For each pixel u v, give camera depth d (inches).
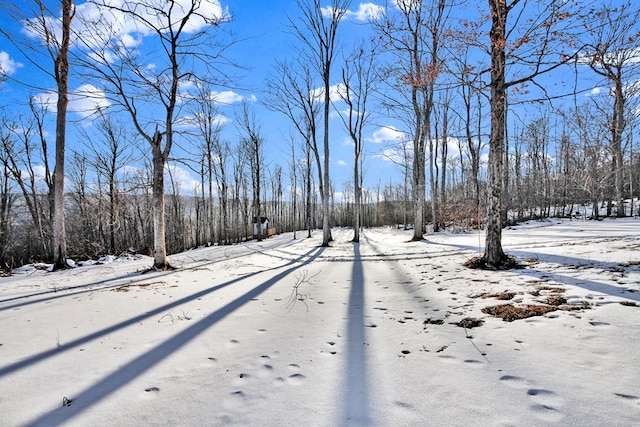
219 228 1266.0
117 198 865.5
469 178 1163.9
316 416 89.5
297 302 217.2
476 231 856.9
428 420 85.2
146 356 133.5
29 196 984.3
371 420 86.6
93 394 104.7
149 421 89.9
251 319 180.7
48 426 88.7
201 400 99.6
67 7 430.9
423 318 170.2
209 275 355.3
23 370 123.1
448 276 273.6
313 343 142.8
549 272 244.1
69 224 1040.2
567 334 132.5
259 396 100.7
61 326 177.2
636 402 86.0
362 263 410.3
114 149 1023.6
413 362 119.5
